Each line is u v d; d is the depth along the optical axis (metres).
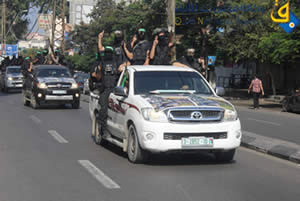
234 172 9.17
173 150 9.27
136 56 13.39
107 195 7.23
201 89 10.75
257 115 24.41
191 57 17.47
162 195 7.26
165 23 38.88
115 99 11.08
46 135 14.33
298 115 25.73
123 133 10.44
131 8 46.97
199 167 9.60
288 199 7.18
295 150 11.31
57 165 9.60
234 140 9.55
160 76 10.77
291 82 43.25
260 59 37.69
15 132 14.90
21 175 8.62
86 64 71.44
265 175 8.98
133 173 8.85
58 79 23.95
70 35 83.19
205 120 9.37
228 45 38.19
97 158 10.48
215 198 7.13
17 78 40.06
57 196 7.16
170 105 9.34
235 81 54.50
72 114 21.50
